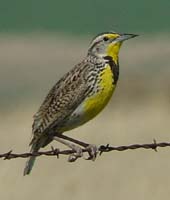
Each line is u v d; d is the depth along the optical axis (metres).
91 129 18.39
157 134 17.39
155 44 44.81
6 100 28.06
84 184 13.66
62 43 50.66
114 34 9.13
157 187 13.06
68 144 8.97
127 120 19.48
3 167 13.91
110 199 13.03
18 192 13.17
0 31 59.97
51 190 13.32
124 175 14.03
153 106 21.45
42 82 34.12
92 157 8.88
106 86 9.00
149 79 25.05
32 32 59.59
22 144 17.31
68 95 9.02
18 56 43.94
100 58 9.08
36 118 9.16
